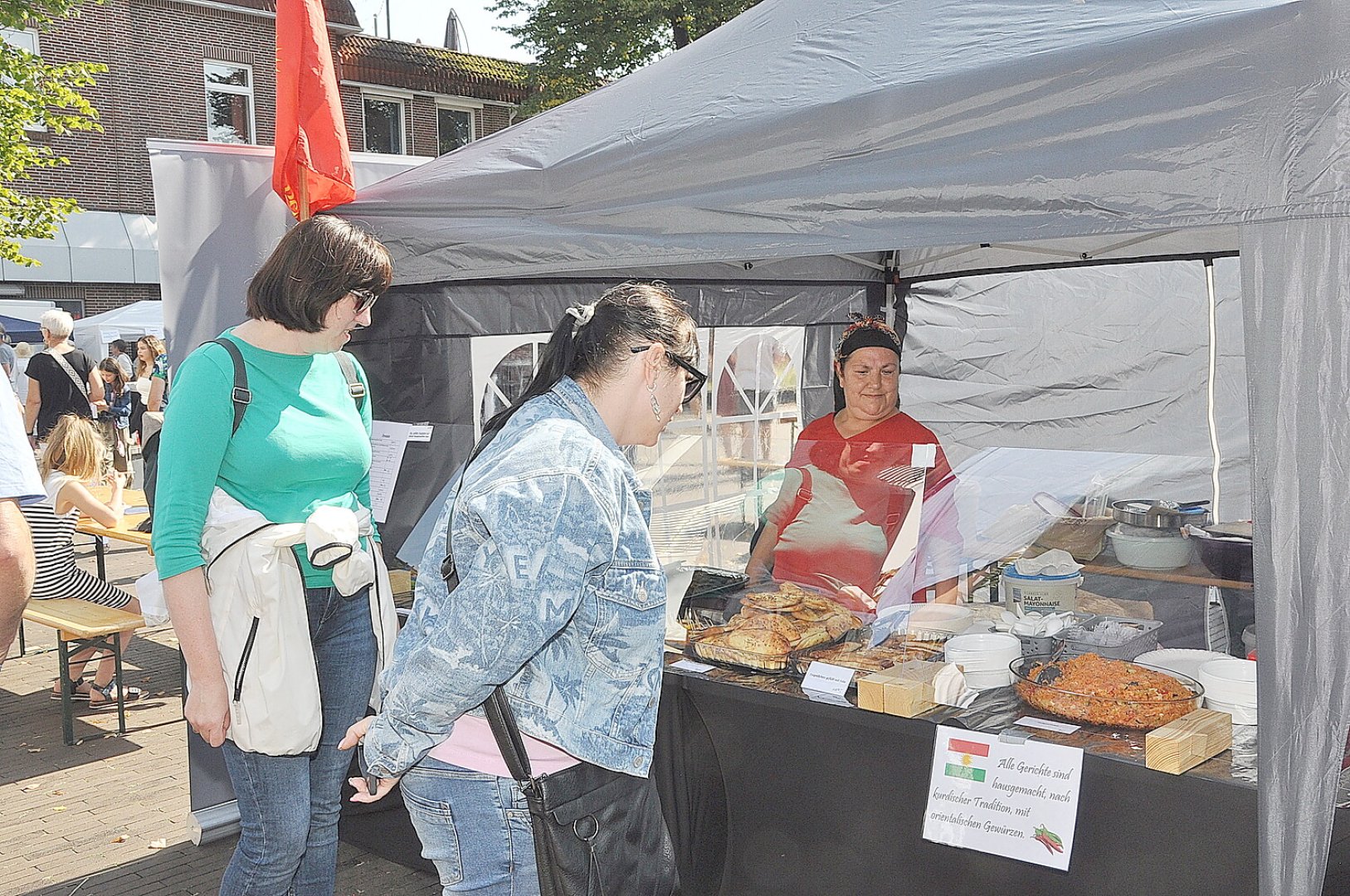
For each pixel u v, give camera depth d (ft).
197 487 7.41
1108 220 5.76
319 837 8.50
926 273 18.52
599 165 8.11
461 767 5.81
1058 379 17.26
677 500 10.69
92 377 38.24
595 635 5.47
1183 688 6.86
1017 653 7.61
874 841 7.70
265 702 7.54
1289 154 5.18
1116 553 9.31
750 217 7.29
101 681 17.61
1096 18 6.33
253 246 12.00
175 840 12.59
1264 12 5.27
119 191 62.64
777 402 17.46
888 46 7.38
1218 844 6.24
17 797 13.94
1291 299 5.24
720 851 8.57
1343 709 5.22
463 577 5.40
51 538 16.56
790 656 8.17
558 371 5.79
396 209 9.96
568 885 5.52
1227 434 15.66
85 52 60.75
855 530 8.43
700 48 9.16
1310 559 5.26
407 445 12.51
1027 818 6.82
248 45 65.77
